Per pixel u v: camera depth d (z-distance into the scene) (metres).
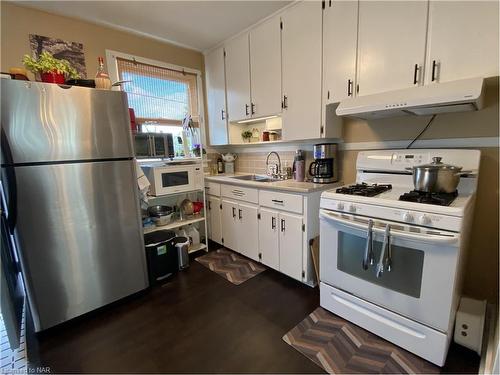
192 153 3.05
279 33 2.25
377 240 1.44
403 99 1.47
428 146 1.80
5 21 1.94
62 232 1.64
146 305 1.94
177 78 2.95
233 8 2.16
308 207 1.96
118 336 1.63
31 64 1.65
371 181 1.93
